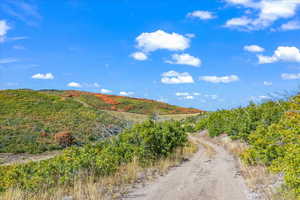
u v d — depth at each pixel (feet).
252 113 80.94
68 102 200.03
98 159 40.63
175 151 68.44
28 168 40.42
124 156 50.60
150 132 56.70
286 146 34.30
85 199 27.71
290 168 25.21
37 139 109.29
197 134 145.69
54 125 135.13
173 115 255.70
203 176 40.86
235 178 38.34
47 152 96.53
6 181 33.81
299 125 35.22
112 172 39.91
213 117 128.16
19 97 186.60
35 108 167.63
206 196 29.45
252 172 38.55
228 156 65.36
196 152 76.74
